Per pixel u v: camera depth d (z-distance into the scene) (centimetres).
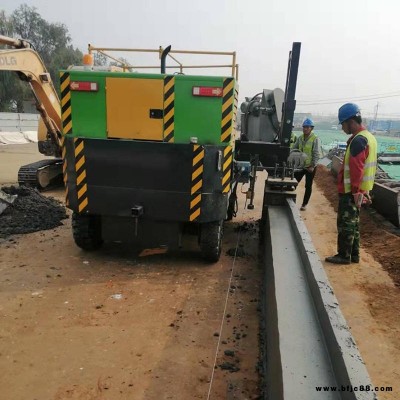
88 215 523
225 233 687
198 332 364
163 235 505
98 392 283
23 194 816
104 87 469
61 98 479
